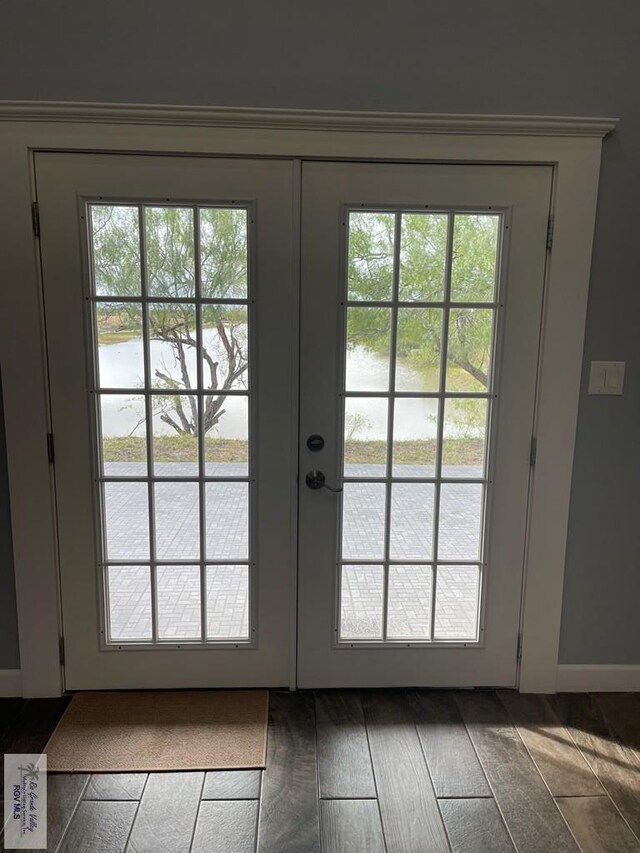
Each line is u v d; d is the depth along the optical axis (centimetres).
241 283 178
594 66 169
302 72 166
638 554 193
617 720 184
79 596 190
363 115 166
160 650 194
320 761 164
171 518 189
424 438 188
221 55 164
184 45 164
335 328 180
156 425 184
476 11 165
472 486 191
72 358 177
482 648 198
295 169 171
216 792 152
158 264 175
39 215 169
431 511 192
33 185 168
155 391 181
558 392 183
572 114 171
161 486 187
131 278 176
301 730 177
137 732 175
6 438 179
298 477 188
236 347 181
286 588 193
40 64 162
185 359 180
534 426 186
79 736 173
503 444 187
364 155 170
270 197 172
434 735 175
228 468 187
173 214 173
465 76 168
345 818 145
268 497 188
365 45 166
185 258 175
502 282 179
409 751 168
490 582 195
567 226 174
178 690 197
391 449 188
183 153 168
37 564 187
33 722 179
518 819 145
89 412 180
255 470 187
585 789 155
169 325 179
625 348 182
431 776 159
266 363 181
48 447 181
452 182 173
